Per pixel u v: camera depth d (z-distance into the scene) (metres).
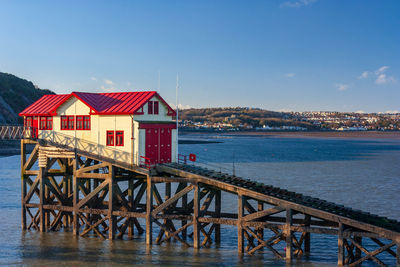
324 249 32.91
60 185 40.31
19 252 31.08
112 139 35.50
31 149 126.25
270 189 30.36
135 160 34.28
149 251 31.39
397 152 172.88
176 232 32.09
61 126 37.81
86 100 36.59
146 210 34.84
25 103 174.75
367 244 34.75
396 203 52.47
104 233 36.69
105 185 34.19
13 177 70.06
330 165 108.31
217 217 33.66
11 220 40.66
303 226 29.03
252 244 31.84
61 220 38.59
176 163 35.69
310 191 62.47
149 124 35.12
